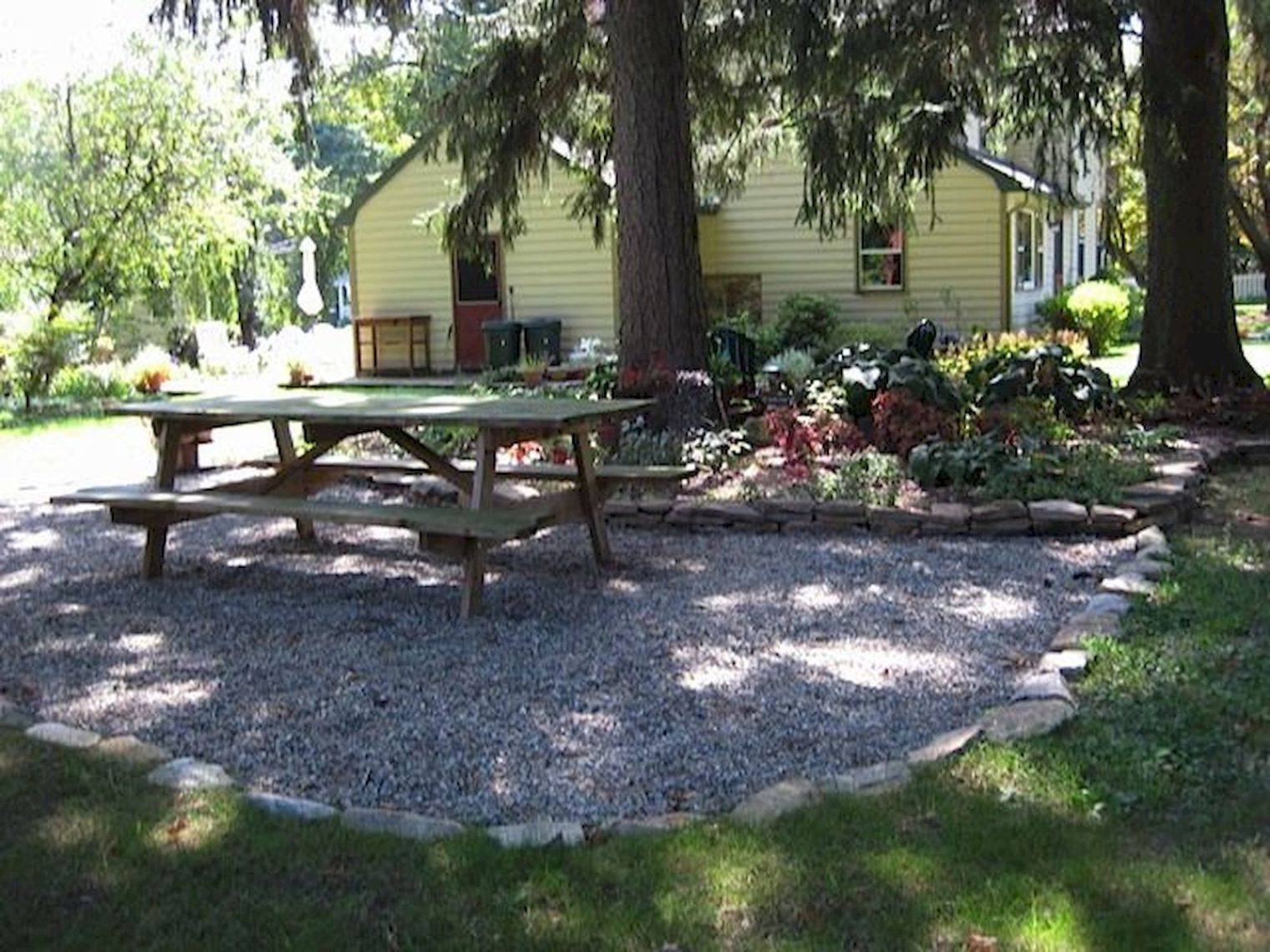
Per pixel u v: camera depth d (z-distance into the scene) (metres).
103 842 3.03
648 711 4.04
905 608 5.21
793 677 4.34
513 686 4.32
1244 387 10.19
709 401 8.55
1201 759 3.33
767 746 3.72
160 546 6.07
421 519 5.21
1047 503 6.56
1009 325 17.56
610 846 2.97
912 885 2.72
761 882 2.76
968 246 17.48
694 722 3.93
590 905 2.70
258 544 6.79
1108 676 3.99
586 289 18.09
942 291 17.70
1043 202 16.38
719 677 4.36
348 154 37.03
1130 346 20.09
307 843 3.02
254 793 3.34
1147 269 10.84
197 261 20.47
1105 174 19.91
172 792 3.34
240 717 4.07
